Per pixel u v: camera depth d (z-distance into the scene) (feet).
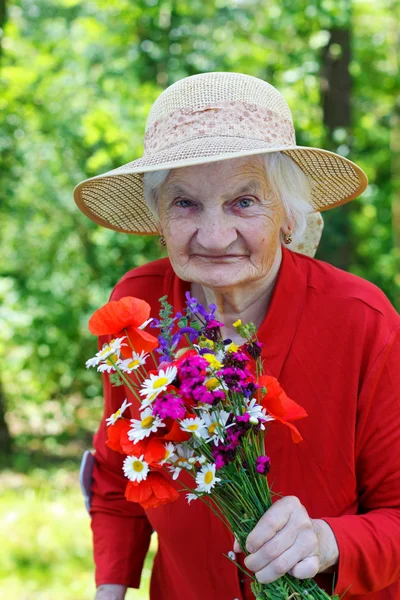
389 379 5.37
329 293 5.62
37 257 28.48
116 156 25.18
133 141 24.00
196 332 4.67
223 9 26.63
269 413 4.65
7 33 25.77
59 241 28.32
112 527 6.65
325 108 25.32
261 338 5.54
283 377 5.49
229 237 5.12
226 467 4.60
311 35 25.95
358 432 5.44
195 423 4.31
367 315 5.45
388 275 33.04
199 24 26.84
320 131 25.29
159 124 5.39
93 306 28.09
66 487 22.48
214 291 5.69
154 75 26.89
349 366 5.41
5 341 28.27
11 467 25.14
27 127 26.63
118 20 26.78
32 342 28.27
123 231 6.83
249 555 4.75
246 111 5.23
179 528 5.74
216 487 4.63
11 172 26.81
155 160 5.10
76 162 27.84
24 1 28.68
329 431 5.42
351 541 5.00
